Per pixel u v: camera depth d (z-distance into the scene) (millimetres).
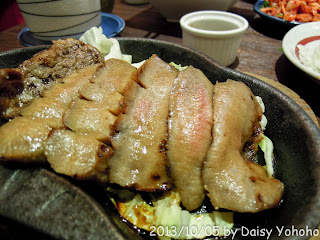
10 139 114
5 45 256
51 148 115
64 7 217
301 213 99
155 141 119
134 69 158
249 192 110
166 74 141
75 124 123
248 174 116
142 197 130
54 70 155
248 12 353
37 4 211
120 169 118
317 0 301
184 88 127
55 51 158
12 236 100
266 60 250
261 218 117
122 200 132
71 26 231
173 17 316
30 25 228
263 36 295
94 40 207
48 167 120
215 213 122
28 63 148
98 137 121
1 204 103
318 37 254
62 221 98
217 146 116
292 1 301
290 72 232
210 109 123
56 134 117
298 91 210
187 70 136
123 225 124
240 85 143
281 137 143
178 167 115
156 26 316
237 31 210
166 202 124
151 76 139
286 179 127
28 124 120
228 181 112
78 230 97
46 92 139
